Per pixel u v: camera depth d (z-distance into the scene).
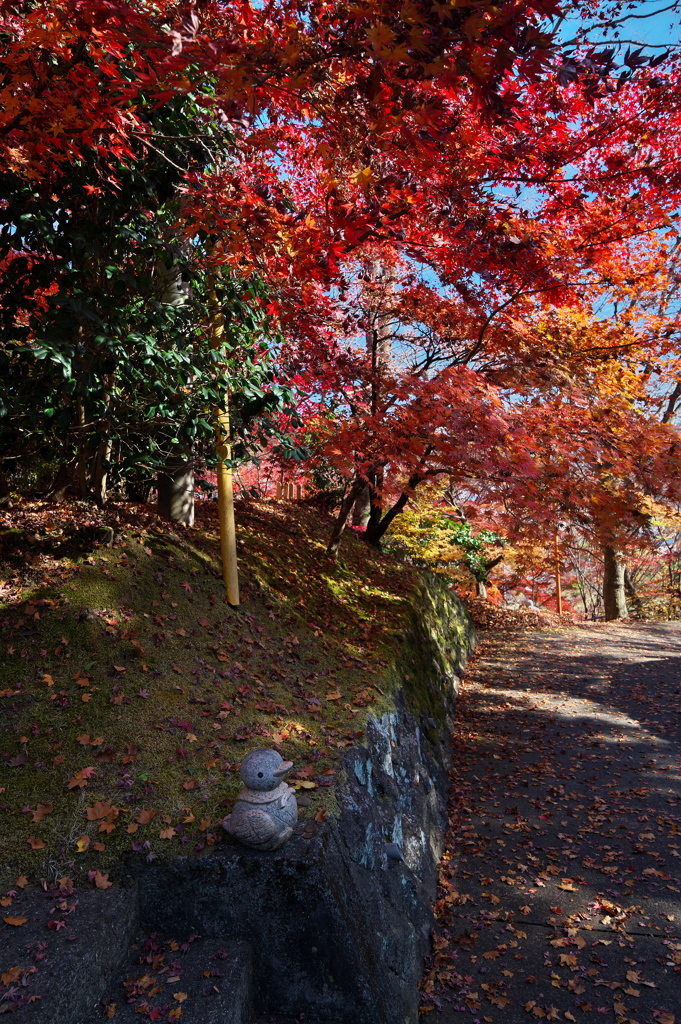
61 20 3.13
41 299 5.52
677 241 7.07
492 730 9.01
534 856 5.91
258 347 6.73
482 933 4.88
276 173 5.15
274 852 3.70
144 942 3.49
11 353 5.14
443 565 16.42
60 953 3.05
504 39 2.02
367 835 4.34
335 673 6.30
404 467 6.04
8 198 4.89
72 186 5.02
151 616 5.54
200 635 5.72
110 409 5.92
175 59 2.58
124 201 5.29
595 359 7.47
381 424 5.96
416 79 2.35
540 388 6.91
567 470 5.84
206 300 6.16
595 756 8.00
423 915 4.82
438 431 5.56
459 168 4.63
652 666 12.02
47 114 3.92
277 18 3.11
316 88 3.28
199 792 4.15
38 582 5.35
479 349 7.63
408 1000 3.95
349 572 9.45
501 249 5.39
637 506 6.09
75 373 4.82
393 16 2.21
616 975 4.39
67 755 4.16
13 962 2.99
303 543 9.24
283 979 3.54
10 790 3.90
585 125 4.80
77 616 5.09
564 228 6.31
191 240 6.33
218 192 4.76
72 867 3.58
